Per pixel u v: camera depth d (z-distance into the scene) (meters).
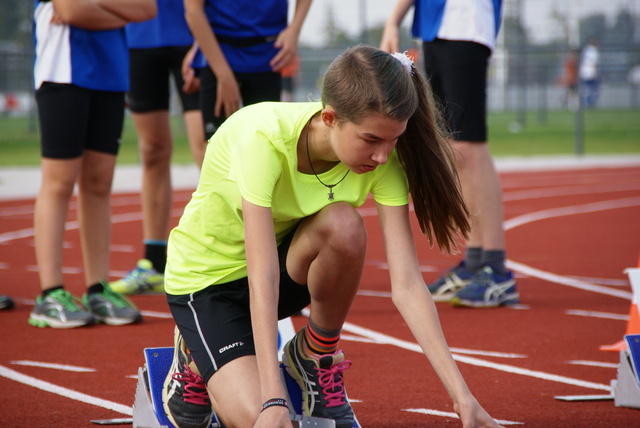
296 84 43.66
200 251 6.30
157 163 12.87
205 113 10.87
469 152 11.74
